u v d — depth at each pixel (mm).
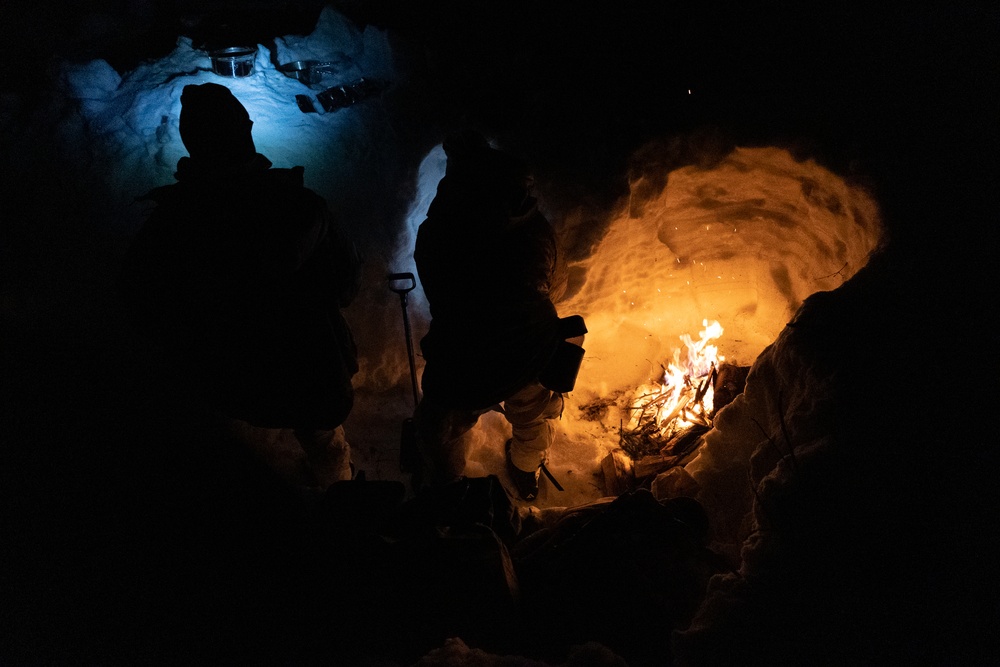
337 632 2223
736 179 3406
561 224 3262
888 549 2096
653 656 2258
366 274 3477
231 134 2223
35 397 2949
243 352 2500
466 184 2465
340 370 2645
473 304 2545
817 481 2262
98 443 2861
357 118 3516
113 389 3053
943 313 2443
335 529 2445
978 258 2512
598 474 3600
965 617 1968
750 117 3074
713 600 2262
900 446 2242
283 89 3664
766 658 2111
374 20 3598
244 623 2273
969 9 3098
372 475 3480
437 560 2318
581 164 3193
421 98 3428
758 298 4109
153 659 2174
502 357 2615
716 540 2816
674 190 3502
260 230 2299
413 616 2248
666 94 3166
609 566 2402
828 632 2076
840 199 3072
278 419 2684
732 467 2926
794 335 2605
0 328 3125
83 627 2291
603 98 3203
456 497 2553
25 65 3629
